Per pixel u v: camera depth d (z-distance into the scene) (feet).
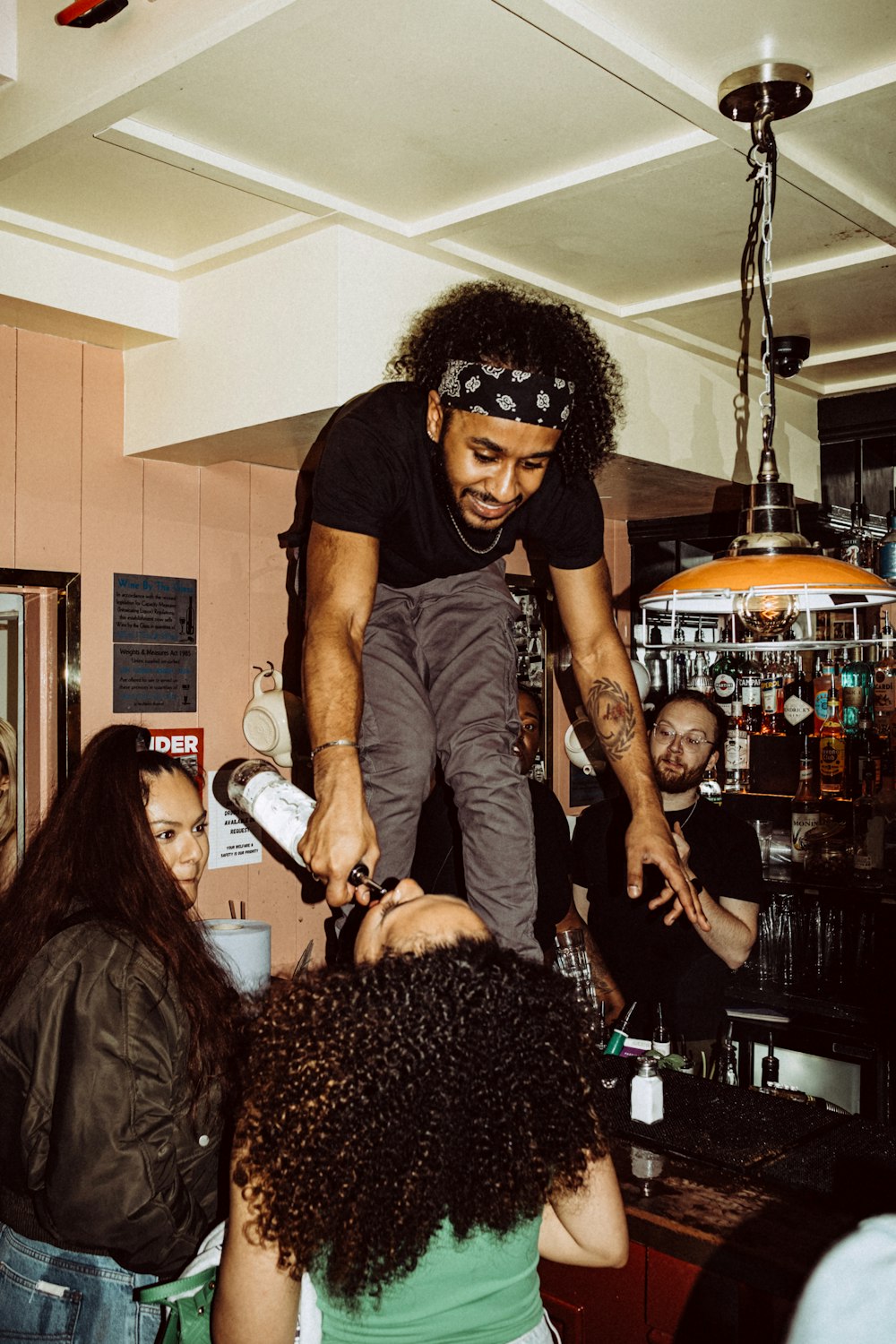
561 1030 3.48
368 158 5.64
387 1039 3.18
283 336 6.66
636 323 8.13
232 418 7.00
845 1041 9.84
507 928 4.79
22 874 5.28
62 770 7.56
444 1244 3.36
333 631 4.47
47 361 7.47
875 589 5.31
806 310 8.02
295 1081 3.22
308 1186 3.13
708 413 9.04
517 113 5.16
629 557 12.21
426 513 4.86
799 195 6.03
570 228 6.53
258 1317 3.28
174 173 5.75
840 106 5.03
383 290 6.59
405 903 3.85
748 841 9.23
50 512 7.52
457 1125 3.17
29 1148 4.50
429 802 8.51
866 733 10.79
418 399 4.86
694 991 8.81
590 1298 5.29
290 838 4.24
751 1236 4.71
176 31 4.65
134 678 8.01
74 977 4.59
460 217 6.29
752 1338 4.73
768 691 11.63
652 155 5.51
